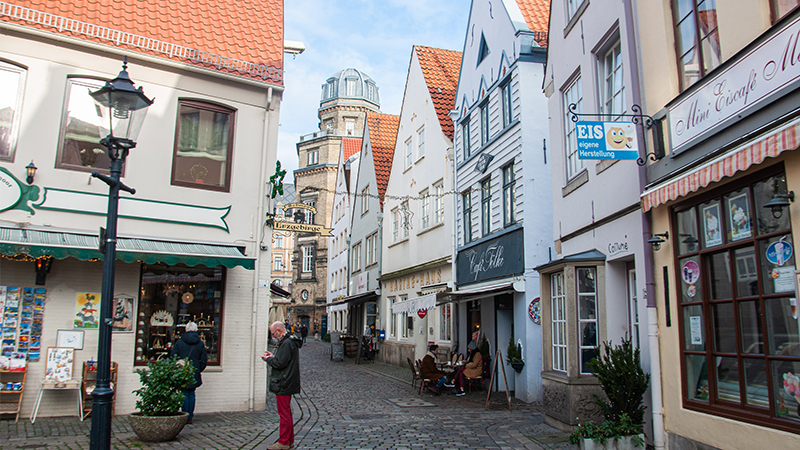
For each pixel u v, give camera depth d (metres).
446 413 11.23
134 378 10.20
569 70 10.70
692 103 6.54
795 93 5.00
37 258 9.55
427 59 22.69
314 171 60.03
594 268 9.02
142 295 10.54
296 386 7.83
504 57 15.01
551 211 13.47
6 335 9.45
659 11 7.45
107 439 5.76
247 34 12.47
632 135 7.50
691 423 6.60
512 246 13.86
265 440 8.17
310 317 57.50
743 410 5.82
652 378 7.34
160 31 11.48
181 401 8.27
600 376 7.71
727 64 5.92
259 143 11.75
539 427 9.32
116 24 11.09
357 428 9.44
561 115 11.18
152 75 10.88
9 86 9.82
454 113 18.62
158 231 10.57
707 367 6.39
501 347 14.70
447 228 18.55
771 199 5.54
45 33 9.95
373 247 28.95
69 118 10.18
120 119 6.20
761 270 5.66
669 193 6.56
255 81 11.68
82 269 10.05
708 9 6.54
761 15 5.60
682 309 6.93
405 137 24.08
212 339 10.98
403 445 8.06
